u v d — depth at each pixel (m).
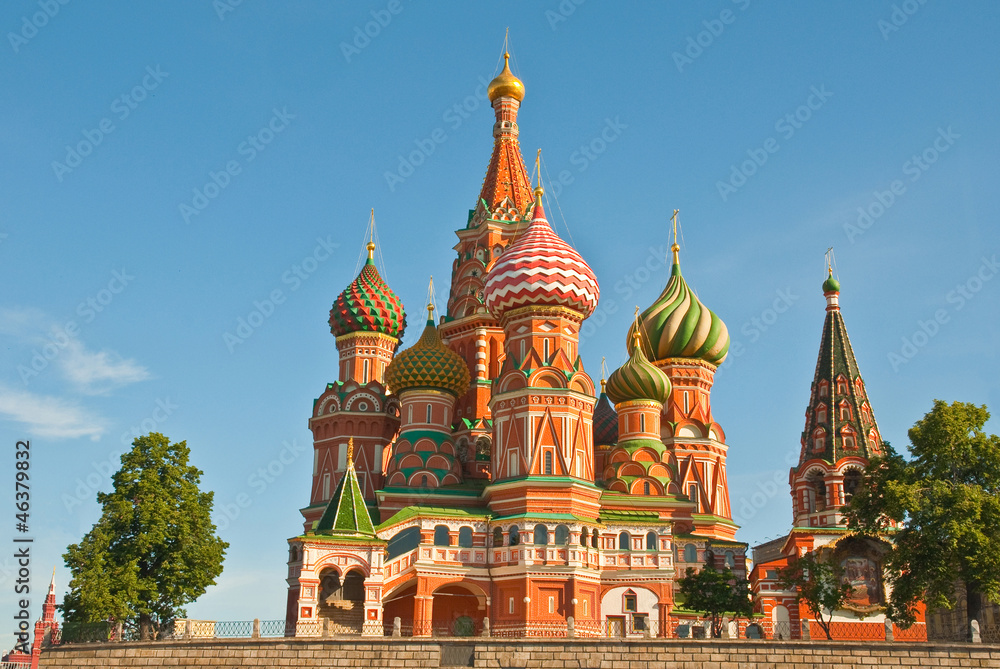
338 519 73.31
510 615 74.50
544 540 75.31
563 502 76.88
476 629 76.12
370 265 99.19
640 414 89.00
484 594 76.00
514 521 75.88
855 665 52.50
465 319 94.25
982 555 57.94
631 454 87.19
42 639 62.44
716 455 95.88
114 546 66.25
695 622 77.06
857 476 84.19
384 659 55.47
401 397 88.06
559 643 54.94
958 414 63.16
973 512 58.88
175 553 66.81
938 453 62.78
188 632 61.91
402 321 98.12
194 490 69.31
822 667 52.66
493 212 97.50
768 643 53.41
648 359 97.62
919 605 77.00
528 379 79.75
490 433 90.12
